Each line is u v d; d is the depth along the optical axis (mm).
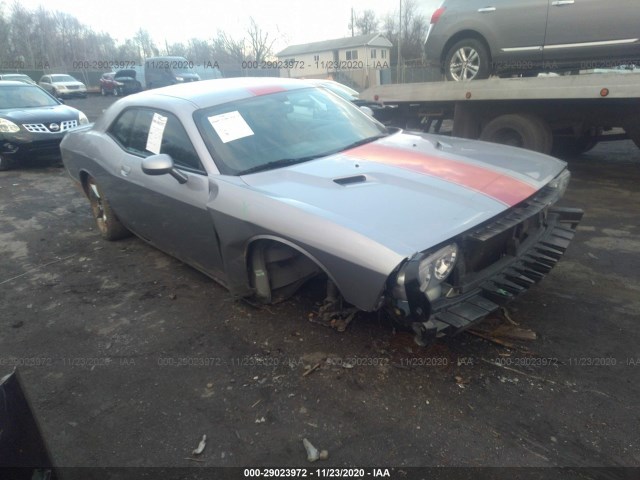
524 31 6328
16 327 3521
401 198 2584
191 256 3590
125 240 5117
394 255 2182
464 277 2469
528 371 2623
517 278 2627
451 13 7031
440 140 3699
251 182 2945
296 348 2949
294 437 2316
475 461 2107
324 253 2418
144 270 4309
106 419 2543
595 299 3293
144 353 3076
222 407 2549
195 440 2354
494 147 3520
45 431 2490
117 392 2742
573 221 3344
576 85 5344
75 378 2895
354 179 2846
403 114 7699
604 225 4695
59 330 3434
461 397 2469
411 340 2908
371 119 4086
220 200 2941
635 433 2195
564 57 6172
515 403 2408
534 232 3039
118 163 4055
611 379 2529
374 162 3092
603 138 7082
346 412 2434
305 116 3672
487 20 6625
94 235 5340
